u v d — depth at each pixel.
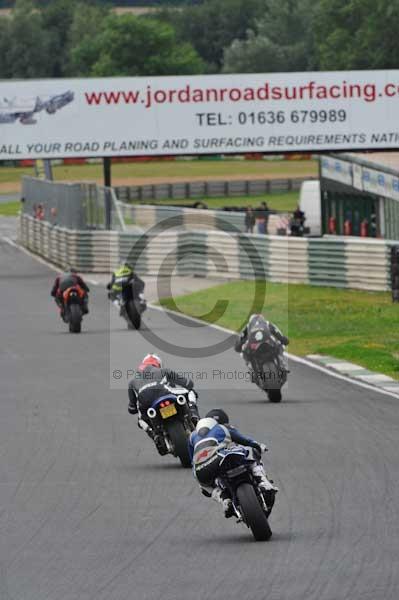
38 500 46.03
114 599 32.38
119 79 177.38
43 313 129.50
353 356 91.50
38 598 32.69
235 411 67.19
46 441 59.41
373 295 137.25
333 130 178.38
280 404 69.69
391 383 78.19
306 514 42.19
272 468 51.06
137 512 43.53
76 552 37.81
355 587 32.59
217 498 39.81
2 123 176.50
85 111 177.38
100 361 90.00
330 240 145.75
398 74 178.50
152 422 52.03
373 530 39.34
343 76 177.88
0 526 41.81
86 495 46.78
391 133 179.12
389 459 52.47
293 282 150.75
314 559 35.81
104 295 146.88
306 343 101.56
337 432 59.84
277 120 177.88
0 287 162.50
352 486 46.91
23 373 85.25
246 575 34.31
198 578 34.22
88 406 70.31
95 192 182.88
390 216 191.88
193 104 177.62
